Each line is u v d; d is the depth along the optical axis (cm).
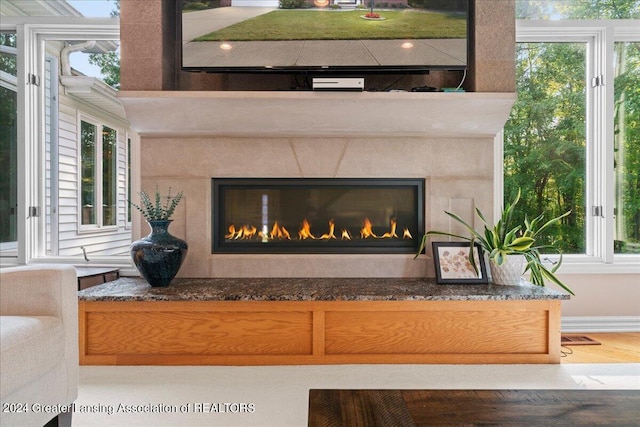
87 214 315
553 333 222
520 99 303
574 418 92
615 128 304
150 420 164
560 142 302
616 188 304
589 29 292
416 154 271
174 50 276
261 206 281
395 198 280
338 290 230
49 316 144
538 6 301
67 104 314
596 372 211
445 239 270
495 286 241
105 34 297
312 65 257
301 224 282
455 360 221
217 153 271
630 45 302
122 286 241
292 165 272
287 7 257
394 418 93
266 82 282
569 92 302
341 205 283
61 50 306
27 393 127
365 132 268
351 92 244
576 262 294
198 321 221
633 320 290
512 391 105
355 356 221
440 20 254
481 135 269
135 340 220
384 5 256
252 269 271
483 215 271
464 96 244
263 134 269
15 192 299
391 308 221
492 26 254
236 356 221
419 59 255
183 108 252
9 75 298
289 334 222
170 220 243
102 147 314
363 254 272
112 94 310
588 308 292
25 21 292
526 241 239
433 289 233
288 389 191
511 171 302
